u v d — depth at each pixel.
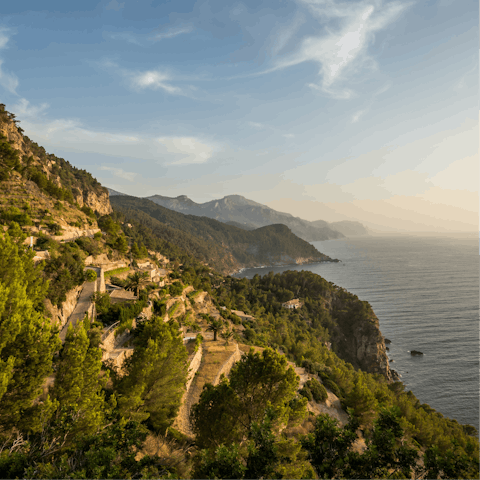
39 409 15.80
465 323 161.50
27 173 101.75
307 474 12.43
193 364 44.88
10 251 21.45
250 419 19.58
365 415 48.47
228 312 112.19
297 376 20.44
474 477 9.95
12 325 15.76
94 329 35.31
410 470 11.05
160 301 65.38
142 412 23.39
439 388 104.25
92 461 12.03
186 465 18.88
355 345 157.00
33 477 11.23
